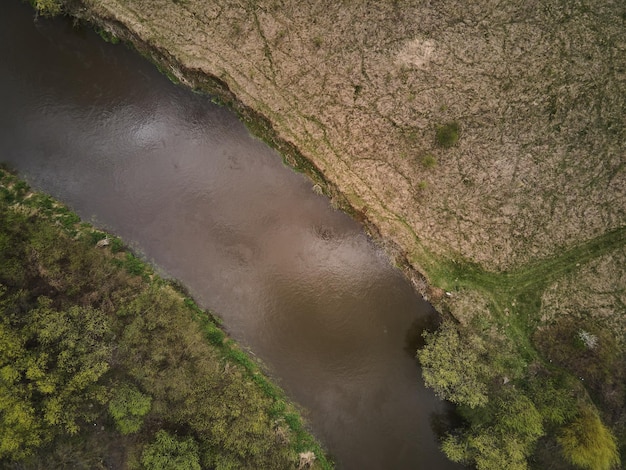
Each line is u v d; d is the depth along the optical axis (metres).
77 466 17.39
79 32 19.91
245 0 19.84
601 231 19.77
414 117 19.88
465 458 18.69
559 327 19.56
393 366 19.78
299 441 19.39
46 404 16.92
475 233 19.80
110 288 18.98
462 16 19.78
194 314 19.66
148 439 18.00
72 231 19.33
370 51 19.88
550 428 18.55
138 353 18.58
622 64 19.73
